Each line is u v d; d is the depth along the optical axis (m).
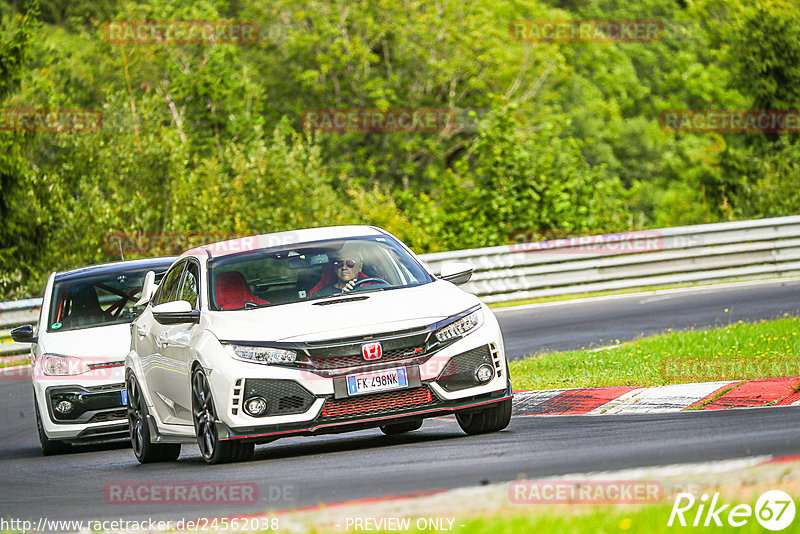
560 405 37.44
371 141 194.38
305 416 28.84
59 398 41.50
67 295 45.31
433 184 190.62
